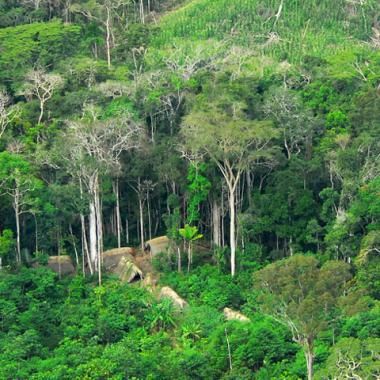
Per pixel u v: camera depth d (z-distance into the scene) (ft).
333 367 219.82
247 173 329.11
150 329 288.30
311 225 317.42
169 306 291.79
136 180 340.59
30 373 256.93
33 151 341.82
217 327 279.08
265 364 260.62
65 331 282.36
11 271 312.91
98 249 318.86
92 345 275.18
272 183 331.36
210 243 342.03
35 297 299.58
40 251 330.34
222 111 320.29
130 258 329.52
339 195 315.78
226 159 310.65
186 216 341.00
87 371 251.80
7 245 308.81
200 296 306.96
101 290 302.86
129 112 339.16
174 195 331.36
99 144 323.78
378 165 312.91
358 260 282.77
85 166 317.63
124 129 328.49
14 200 318.65
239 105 326.24
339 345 226.79
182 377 257.55
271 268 244.63
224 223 342.64
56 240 331.98
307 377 247.09
